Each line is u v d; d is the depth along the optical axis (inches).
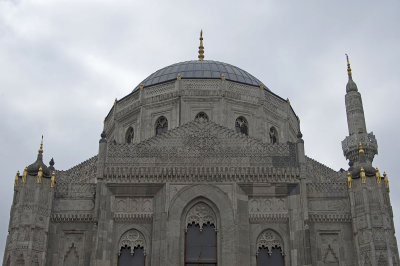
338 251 1604.3
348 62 2175.2
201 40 2817.4
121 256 1579.7
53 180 1647.4
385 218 1582.2
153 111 2190.0
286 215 1621.6
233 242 1557.6
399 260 1569.9
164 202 1609.3
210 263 1556.3
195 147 1694.1
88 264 1573.6
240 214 1608.0
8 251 1530.5
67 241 1614.2
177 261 1530.5
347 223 1633.9
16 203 1603.1
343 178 1897.1
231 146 1697.8
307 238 1573.6
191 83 2194.9
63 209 1644.9
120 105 2324.1
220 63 2472.9
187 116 2129.7
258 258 1585.9
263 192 1642.5
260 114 2181.3
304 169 1665.8
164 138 1708.9
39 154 1689.2
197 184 1638.8
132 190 1640.0
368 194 1616.6
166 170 1651.1
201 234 1594.5
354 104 2052.2
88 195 1670.8
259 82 2378.2
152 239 1574.8
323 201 1659.7
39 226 1566.2
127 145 1692.9
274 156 1685.5
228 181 1646.2
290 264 1563.7
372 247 1535.4
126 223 1612.9
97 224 1588.3
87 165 1991.9
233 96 2172.7
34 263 1518.2
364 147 1945.1
